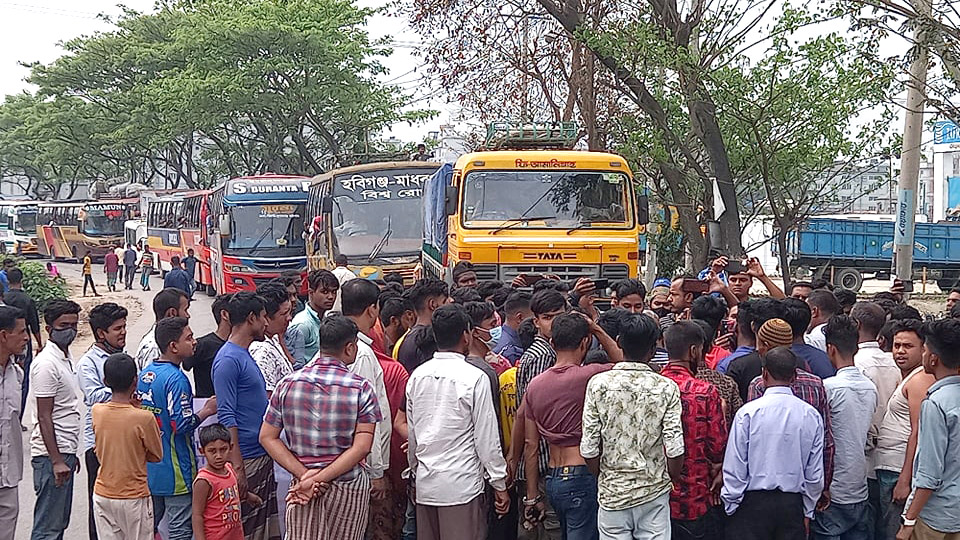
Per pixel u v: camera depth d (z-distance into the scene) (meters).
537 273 12.07
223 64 37.22
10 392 6.01
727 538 5.28
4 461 5.95
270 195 25.73
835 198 12.32
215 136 45.22
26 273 23.98
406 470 5.96
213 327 22.36
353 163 23.42
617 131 14.85
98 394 6.27
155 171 56.88
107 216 50.69
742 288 8.64
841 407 5.45
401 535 6.34
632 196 12.53
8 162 66.94
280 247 25.58
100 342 6.62
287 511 5.16
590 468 5.24
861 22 9.68
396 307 7.50
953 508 4.75
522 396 6.09
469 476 5.59
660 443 5.18
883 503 5.61
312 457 5.14
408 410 5.73
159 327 6.10
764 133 11.81
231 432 5.79
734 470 5.15
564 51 18.78
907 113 12.38
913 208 12.50
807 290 8.47
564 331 5.56
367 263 18.73
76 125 49.91
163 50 41.34
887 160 12.39
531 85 20.84
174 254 37.94
